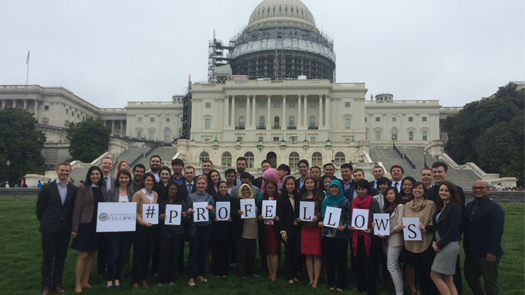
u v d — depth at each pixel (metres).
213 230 13.38
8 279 12.52
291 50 118.50
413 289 11.65
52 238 11.47
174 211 12.33
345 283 12.03
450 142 80.50
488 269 10.27
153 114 127.81
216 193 13.48
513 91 71.06
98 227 11.59
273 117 102.25
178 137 118.69
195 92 103.81
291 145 70.44
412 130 117.81
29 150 66.12
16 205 31.83
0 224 22.14
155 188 12.98
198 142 72.50
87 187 11.96
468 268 10.77
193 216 12.47
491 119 64.06
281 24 128.75
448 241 10.09
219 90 103.38
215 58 131.62
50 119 111.12
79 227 11.67
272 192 13.09
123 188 12.52
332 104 101.62
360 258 11.84
